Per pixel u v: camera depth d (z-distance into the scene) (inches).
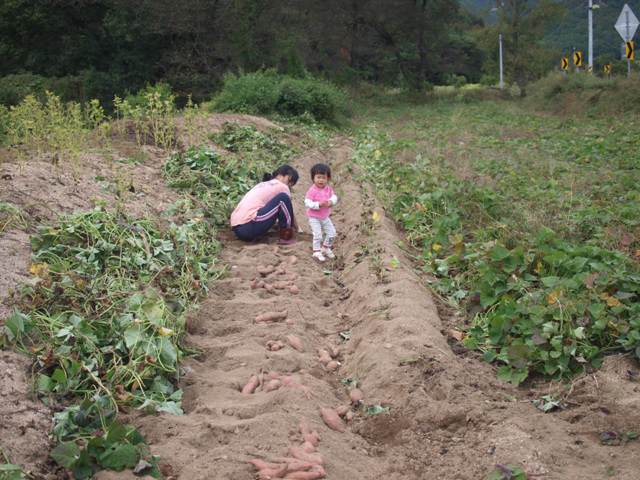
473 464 118.3
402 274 209.3
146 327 147.2
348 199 341.4
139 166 300.8
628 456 114.7
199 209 267.7
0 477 97.9
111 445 110.7
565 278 179.2
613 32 3169.3
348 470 118.3
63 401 127.8
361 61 2137.1
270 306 194.1
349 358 169.9
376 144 468.4
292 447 120.8
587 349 148.9
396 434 132.6
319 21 1293.1
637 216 247.6
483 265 196.7
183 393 143.5
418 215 270.8
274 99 670.5
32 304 149.7
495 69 2018.9
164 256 201.3
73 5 925.2
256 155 382.3
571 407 135.3
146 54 1012.5
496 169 383.9
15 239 181.0
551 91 949.2
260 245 258.4
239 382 148.9
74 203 218.8
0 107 304.7
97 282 171.2
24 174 230.4
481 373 152.4
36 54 956.0
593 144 484.4
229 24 1009.5
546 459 114.4
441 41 1713.8
